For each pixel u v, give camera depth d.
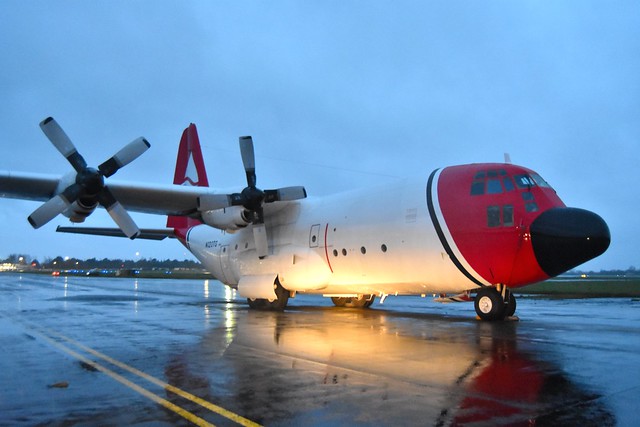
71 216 14.27
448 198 12.92
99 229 22.23
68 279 57.31
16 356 7.73
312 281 16.12
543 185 12.69
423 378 6.18
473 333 10.23
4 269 152.25
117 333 10.34
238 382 6.02
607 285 40.06
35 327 11.35
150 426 4.46
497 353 7.83
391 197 14.42
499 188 12.43
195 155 23.22
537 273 12.05
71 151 13.86
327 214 16.33
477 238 12.30
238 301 21.36
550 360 7.24
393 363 7.09
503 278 12.32
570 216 11.57
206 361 7.30
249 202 16.41
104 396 5.43
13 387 5.83
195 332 10.51
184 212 18.02
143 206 17.22
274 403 5.14
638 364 6.94
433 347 8.45
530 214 11.95
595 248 11.33
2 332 10.48
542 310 16.47
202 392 5.58
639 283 44.50
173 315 14.40
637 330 10.64
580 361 7.16
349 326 11.62
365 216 14.87
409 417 4.67
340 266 15.57
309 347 8.50
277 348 8.41
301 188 16.78
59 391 5.64
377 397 5.34
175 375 6.40
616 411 4.82
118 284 41.59
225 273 19.86
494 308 12.64
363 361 7.25
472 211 12.46
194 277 73.00
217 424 4.51
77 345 8.77
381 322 12.54
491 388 5.68
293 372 6.55
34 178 14.06
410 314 15.16
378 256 14.36
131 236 14.28
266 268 17.59
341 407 4.99
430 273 13.34
